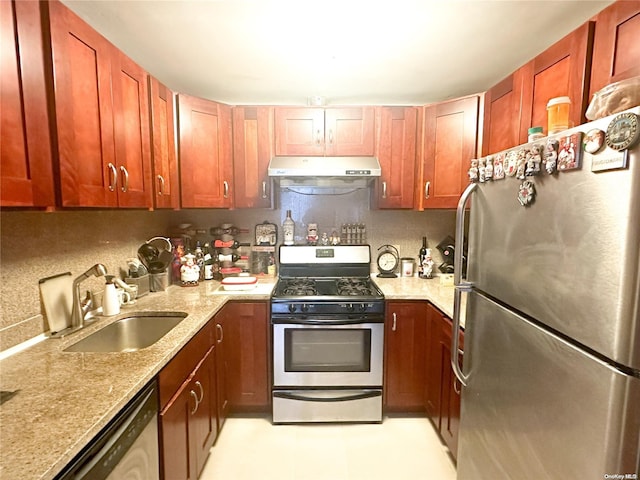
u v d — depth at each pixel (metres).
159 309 1.74
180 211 2.65
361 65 1.88
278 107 2.28
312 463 1.80
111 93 1.30
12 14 0.87
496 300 1.06
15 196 0.89
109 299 1.61
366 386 2.12
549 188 0.81
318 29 1.53
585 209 0.70
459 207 1.22
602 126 0.66
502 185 1.02
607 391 0.65
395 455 1.86
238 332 2.13
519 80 1.55
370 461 1.82
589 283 0.69
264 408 2.21
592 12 1.40
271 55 1.77
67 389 0.96
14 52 0.88
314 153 2.30
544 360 0.82
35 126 0.95
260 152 2.29
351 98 2.41
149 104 1.63
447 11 1.39
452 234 2.69
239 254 2.66
